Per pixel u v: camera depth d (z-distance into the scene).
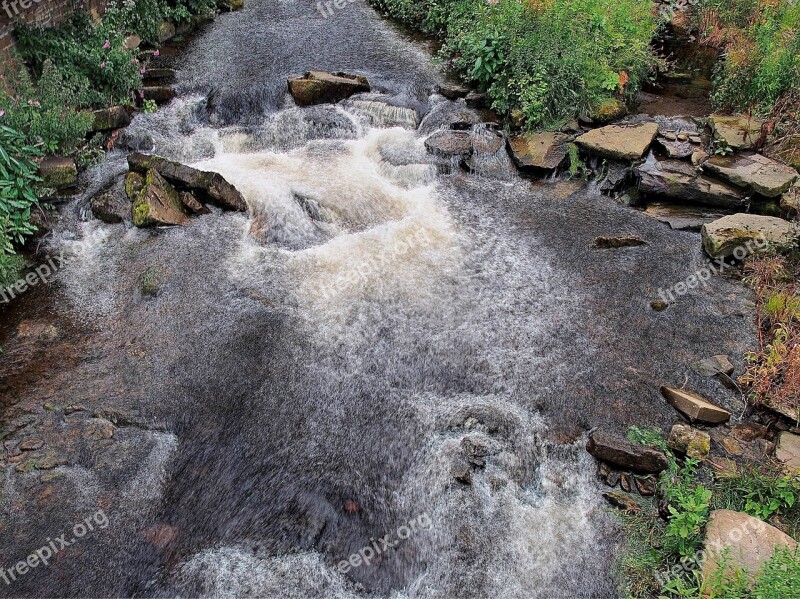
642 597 4.18
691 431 5.07
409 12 12.39
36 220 7.24
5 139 7.02
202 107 9.34
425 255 7.04
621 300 6.47
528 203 7.93
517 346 5.98
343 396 5.54
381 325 6.18
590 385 5.62
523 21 9.37
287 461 5.06
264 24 12.47
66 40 8.68
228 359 5.86
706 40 10.27
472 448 5.09
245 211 7.60
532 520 4.70
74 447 5.12
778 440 5.01
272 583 4.35
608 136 8.27
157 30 10.95
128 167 8.12
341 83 9.52
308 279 6.71
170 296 6.51
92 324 6.25
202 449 5.14
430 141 8.55
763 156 7.69
